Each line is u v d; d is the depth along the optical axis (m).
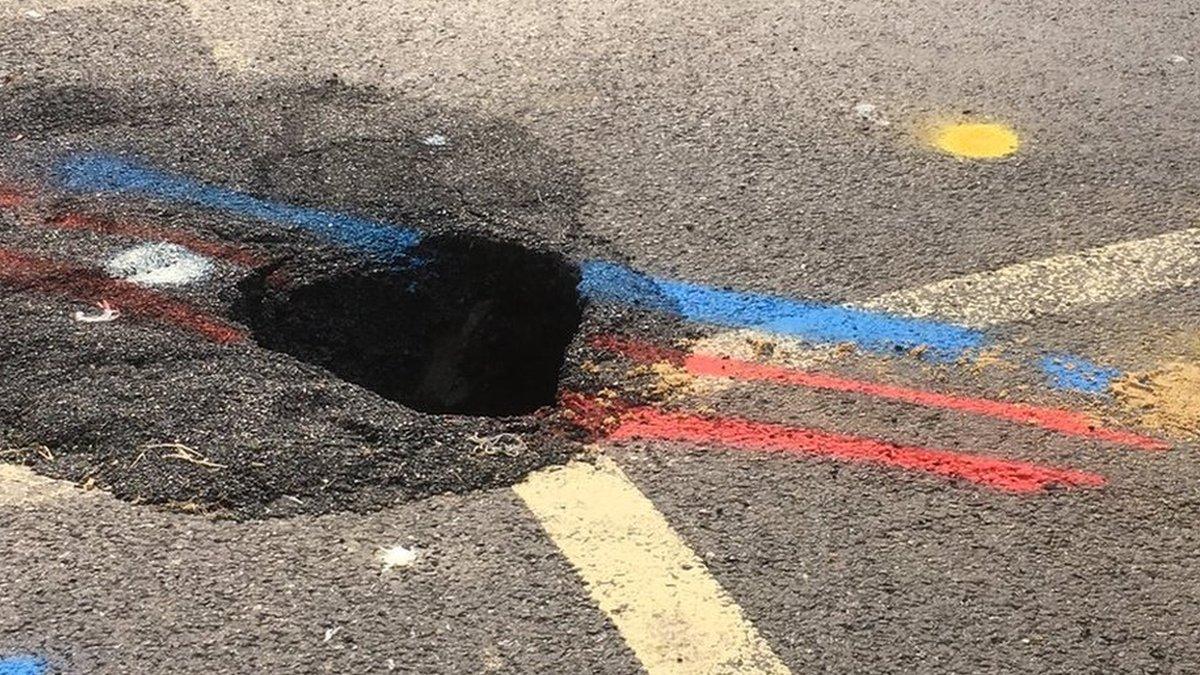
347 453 1.79
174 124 2.48
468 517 1.72
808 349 2.01
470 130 2.50
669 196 2.34
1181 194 2.39
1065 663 1.58
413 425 1.84
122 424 1.82
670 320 2.05
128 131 2.46
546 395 2.19
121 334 1.97
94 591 1.62
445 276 2.23
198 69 2.66
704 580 1.66
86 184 2.30
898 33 2.93
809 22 2.97
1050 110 2.65
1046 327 2.06
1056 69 2.80
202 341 1.97
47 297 2.03
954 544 1.71
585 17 2.94
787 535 1.71
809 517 1.74
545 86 2.66
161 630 1.58
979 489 1.79
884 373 1.97
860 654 1.58
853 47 2.86
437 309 2.22
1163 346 2.03
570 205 2.30
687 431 1.86
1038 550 1.71
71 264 2.11
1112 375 1.98
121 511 1.71
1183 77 2.79
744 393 1.92
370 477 1.77
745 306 2.08
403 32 2.85
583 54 2.79
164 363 1.92
